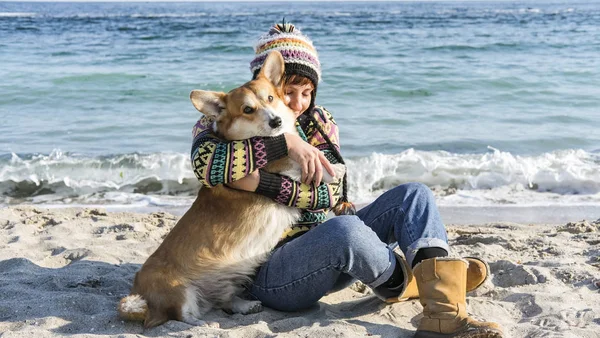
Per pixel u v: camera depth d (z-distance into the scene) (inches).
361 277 119.9
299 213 129.7
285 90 133.5
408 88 533.3
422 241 118.6
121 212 239.3
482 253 173.0
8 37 1098.7
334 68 627.2
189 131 398.9
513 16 2063.2
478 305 131.6
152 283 121.4
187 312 122.4
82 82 561.6
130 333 120.1
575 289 140.1
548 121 421.7
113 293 145.3
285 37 133.6
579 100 488.4
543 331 117.1
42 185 295.7
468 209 257.0
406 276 122.0
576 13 2372.0
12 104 480.7
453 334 111.2
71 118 434.9
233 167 117.6
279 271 124.0
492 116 438.9
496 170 303.3
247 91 125.8
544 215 247.9
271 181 121.4
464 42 933.2
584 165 307.4
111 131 397.4
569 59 714.8
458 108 464.4
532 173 296.8
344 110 455.8
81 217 227.6
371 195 286.4
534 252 175.3
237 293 133.7
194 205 128.0
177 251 123.5
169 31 1253.1
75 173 308.0
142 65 682.8
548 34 1109.7
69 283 149.8
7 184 295.3
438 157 323.6
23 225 208.4
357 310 133.6
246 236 123.6
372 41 954.1
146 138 380.5
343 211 134.6
